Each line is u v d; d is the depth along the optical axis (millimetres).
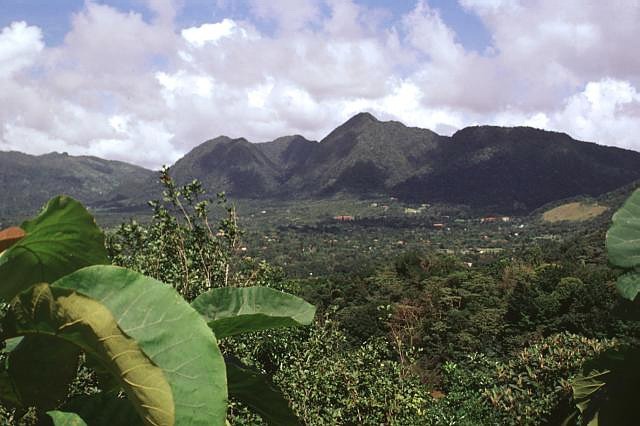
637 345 1513
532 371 8055
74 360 1000
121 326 826
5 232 1008
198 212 5898
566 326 26938
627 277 1266
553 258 57688
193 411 806
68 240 1143
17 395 1021
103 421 989
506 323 29531
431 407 8953
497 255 104062
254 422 4945
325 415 6680
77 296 764
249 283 6270
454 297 35125
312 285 41750
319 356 7336
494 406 8320
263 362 7172
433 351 27172
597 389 1590
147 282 856
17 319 858
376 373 7238
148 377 770
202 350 827
